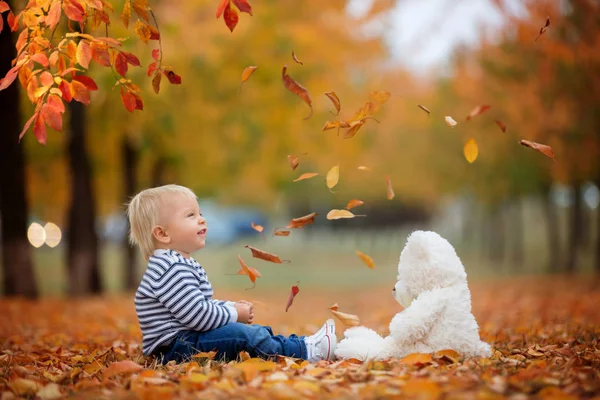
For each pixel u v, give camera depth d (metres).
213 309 4.19
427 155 26.23
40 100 4.09
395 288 4.27
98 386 3.49
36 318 8.89
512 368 3.74
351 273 28.27
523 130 15.95
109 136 14.81
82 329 7.43
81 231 14.42
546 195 24.41
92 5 4.13
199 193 21.30
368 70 17.27
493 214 31.34
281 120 14.97
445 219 65.31
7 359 4.61
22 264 12.10
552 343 5.38
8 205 11.98
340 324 8.00
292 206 53.94
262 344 4.15
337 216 4.22
